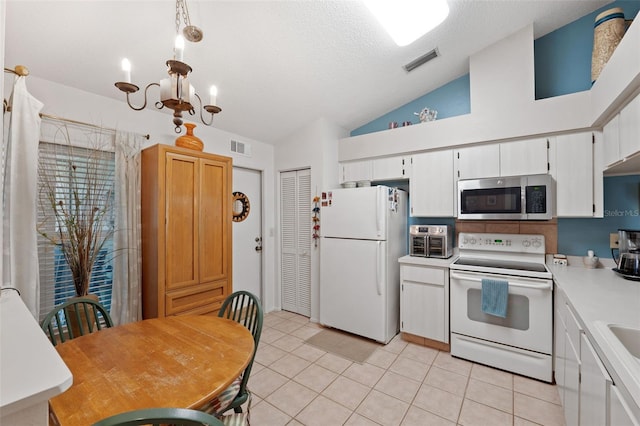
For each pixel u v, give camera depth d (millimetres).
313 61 2383
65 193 2092
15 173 1686
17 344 700
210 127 3107
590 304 1440
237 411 1406
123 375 1117
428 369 2363
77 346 1360
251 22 1892
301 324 3365
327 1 1848
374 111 3434
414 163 3029
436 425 1749
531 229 2635
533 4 2201
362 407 1916
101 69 1998
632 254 1984
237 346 1372
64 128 2068
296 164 3600
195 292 2486
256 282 3754
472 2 2072
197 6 1698
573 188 2268
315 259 3436
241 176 3557
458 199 2674
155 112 2592
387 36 2234
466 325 2482
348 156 3506
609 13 2062
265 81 2527
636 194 2223
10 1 1443
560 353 1885
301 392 2078
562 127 2275
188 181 2455
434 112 2994
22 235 1714
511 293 2271
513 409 1870
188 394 1001
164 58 2021
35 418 536
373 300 2867
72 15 1588
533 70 2416
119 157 2293
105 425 646
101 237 2266
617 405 907
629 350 1169
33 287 1744
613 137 1913
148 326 1609
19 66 1684
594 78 2150
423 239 2912
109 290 2326
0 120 1025
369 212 2906
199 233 2523
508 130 2494
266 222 3756
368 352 2672
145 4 1617
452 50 2584
